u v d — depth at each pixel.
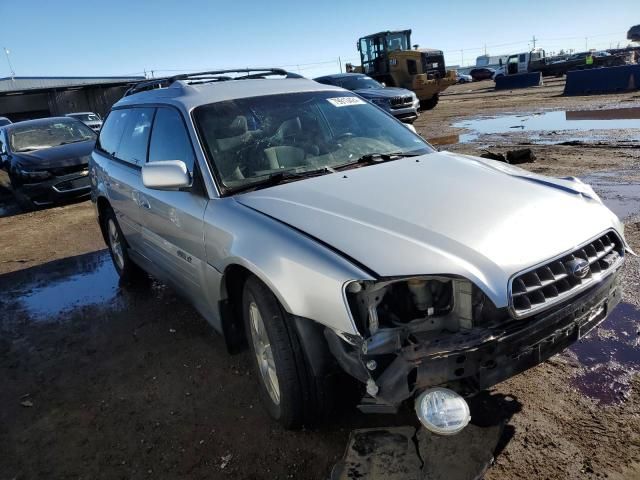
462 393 2.13
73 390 3.45
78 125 11.33
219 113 3.45
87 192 10.03
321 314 2.26
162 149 3.73
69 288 5.41
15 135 10.62
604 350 3.17
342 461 2.40
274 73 4.65
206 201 3.07
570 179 3.12
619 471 2.28
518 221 2.42
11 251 7.09
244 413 2.99
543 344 2.23
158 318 4.40
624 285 3.92
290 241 2.45
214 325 3.28
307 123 3.61
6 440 3.00
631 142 9.18
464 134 12.61
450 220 2.42
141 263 4.66
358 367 2.18
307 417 2.62
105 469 2.68
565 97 19.62
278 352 2.50
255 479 2.49
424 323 2.21
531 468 2.34
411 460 2.35
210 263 3.01
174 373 3.51
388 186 2.84
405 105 16.30
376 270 2.16
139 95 4.67
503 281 2.13
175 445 2.80
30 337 4.33
